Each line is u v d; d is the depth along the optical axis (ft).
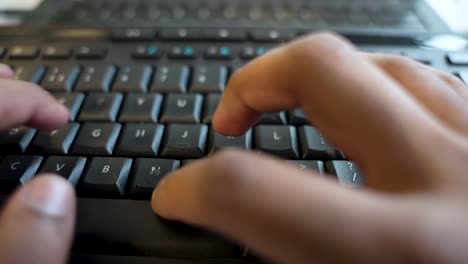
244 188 0.43
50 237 0.50
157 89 0.78
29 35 0.89
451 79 0.60
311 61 0.53
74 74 0.80
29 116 0.68
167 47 0.86
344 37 0.88
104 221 0.62
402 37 0.88
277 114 0.72
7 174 0.66
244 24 0.92
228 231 0.45
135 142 0.69
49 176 0.54
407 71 0.57
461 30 0.94
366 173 0.49
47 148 0.69
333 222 0.42
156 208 0.59
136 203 0.63
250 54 0.84
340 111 0.50
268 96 0.59
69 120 0.73
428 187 0.45
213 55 0.84
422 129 0.48
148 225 0.61
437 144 0.47
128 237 0.61
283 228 0.43
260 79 0.59
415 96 0.55
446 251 0.40
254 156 0.45
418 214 0.43
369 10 0.98
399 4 0.99
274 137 0.70
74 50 0.85
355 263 0.41
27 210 0.50
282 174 0.44
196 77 0.79
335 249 0.41
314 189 0.43
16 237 0.49
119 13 0.97
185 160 0.68
